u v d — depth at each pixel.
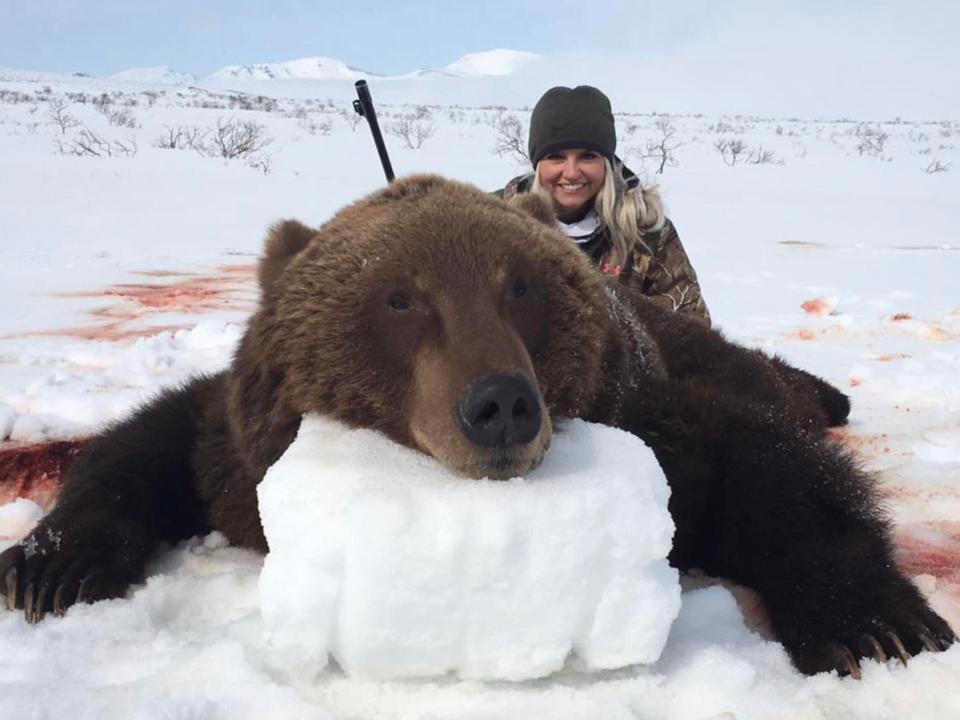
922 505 4.27
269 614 2.46
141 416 3.91
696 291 6.36
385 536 2.35
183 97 72.81
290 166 29.16
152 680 2.43
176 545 3.69
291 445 2.85
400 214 3.19
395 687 2.49
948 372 6.77
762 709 2.44
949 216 22.38
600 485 2.48
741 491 3.34
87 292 9.56
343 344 3.00
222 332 7.19
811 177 33.09
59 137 31.73
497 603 2.41
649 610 2.46
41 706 2.29
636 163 37.47
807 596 2.99
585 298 3.33
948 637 2.82
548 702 2.42
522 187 6.75
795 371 5.37
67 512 3.39
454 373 2.71
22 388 5.80
